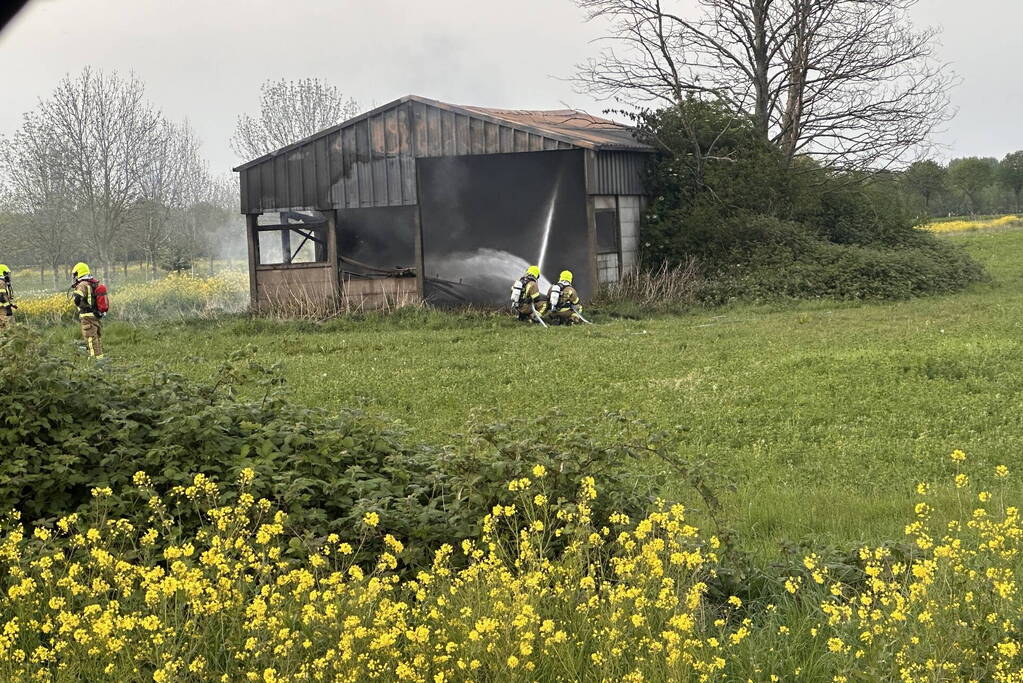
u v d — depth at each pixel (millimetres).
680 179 58594
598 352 34625
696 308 49750
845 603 10852
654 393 27109
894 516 15984
